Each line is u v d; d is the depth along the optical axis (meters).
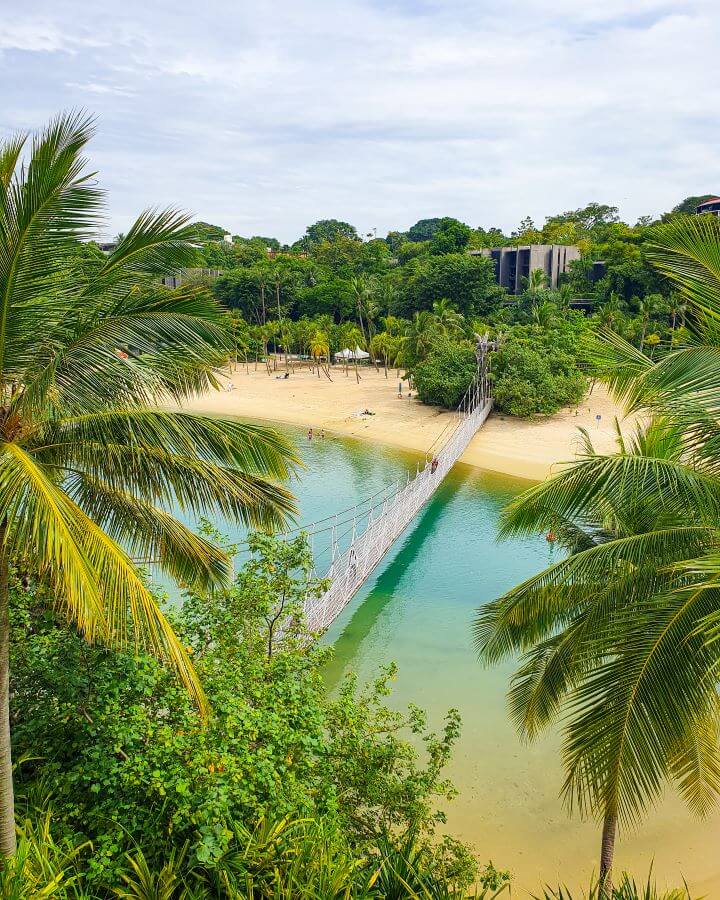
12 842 6.17
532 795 13.39
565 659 9.00
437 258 83.25
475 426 45.47
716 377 6.59
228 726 7.02
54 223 5.57
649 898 6.52
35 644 7.84
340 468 41.56
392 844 7.11
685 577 7.67
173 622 9.04
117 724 7.07
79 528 5.82
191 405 60.00
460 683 17.53
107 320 6.37
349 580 19.86
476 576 25.09
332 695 16.92
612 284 72.31
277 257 111.00
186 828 6.43
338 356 76.50
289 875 5.65
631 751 7.17
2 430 6.32
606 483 7.57
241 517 7.73
